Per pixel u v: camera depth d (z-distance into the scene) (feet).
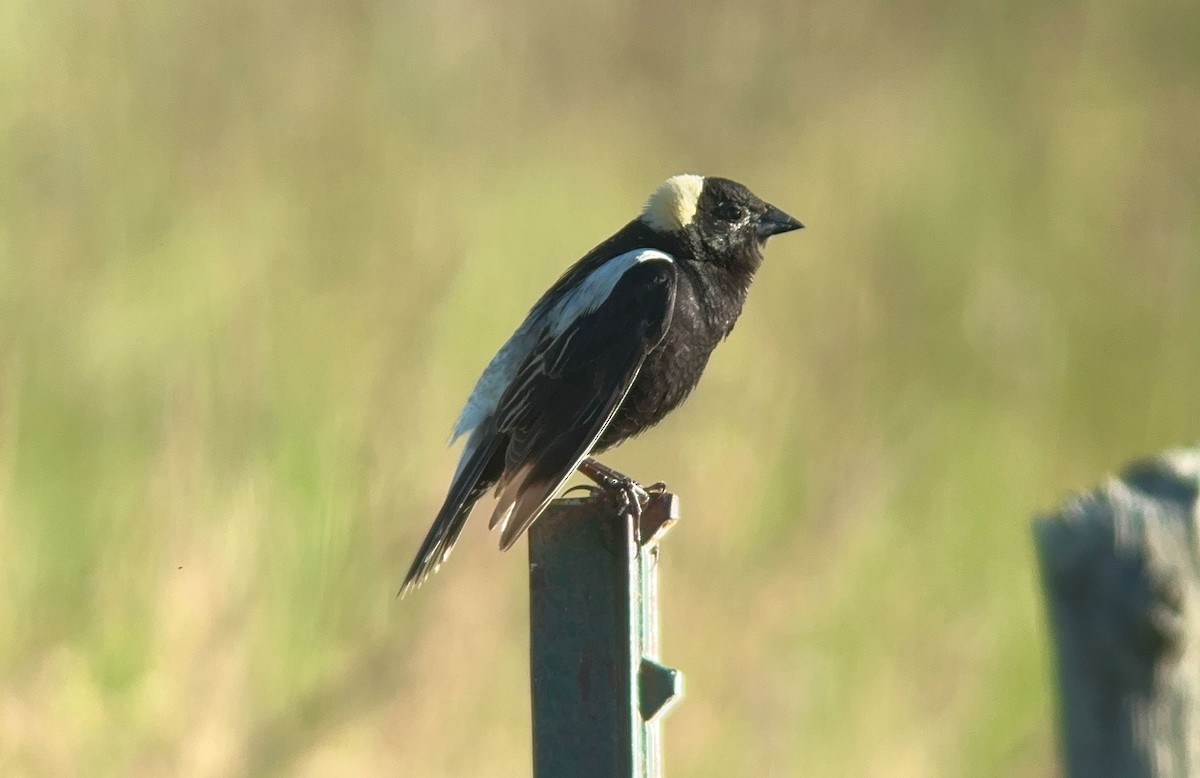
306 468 36.60
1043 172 60.23
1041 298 53.62
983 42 65.92
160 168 48.08
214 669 32.58
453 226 47.91
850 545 39.65
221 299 42.19
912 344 50.19
